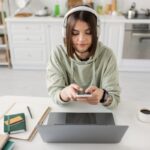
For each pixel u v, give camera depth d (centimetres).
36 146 76
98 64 110
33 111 97
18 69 329
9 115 91
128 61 313
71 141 77
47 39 307
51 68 110
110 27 291
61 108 100
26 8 330
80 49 97
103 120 88
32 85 275
